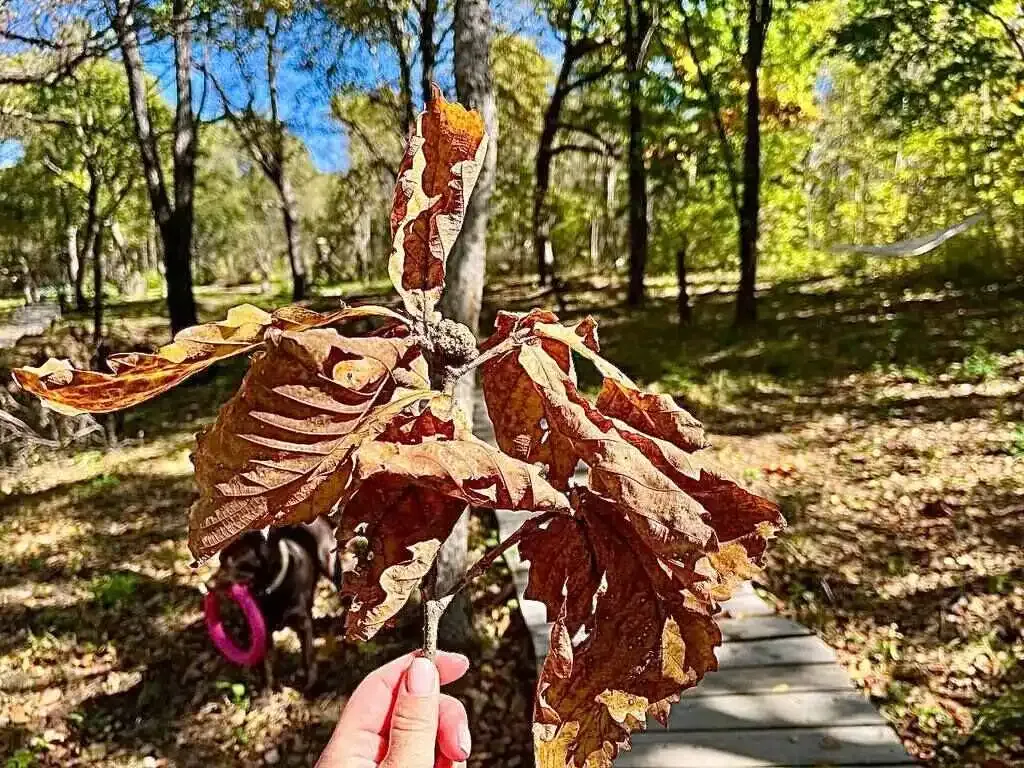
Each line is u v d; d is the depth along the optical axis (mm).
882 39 12336
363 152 25766
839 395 9641
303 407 779
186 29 11266
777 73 16812
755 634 4566
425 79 10820
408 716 1269
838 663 4254
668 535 796
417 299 971
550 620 960
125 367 866
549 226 20266
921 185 17859
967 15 12438
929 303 14141
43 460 10102
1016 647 4387
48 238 29281
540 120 22672
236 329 890
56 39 10352
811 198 25250
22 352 13383
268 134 22359
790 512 6391
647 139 15453
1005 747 3627
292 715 4672
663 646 928
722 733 3727
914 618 4809
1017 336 10859
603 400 1021
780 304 16938
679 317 16031
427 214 998
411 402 838
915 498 6445
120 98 17766
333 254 37719
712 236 17922
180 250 14547
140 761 4449
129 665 5332
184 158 14562
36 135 17891
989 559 5324
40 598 6273
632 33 15680
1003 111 13500
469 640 4926
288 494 770
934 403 8836
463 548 4711
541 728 932
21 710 4934
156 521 7695
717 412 9469
